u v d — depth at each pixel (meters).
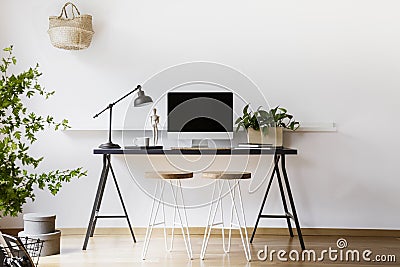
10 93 1.27
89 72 4.45
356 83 4.40
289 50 4.41
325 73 4.40
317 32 4.41
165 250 3.82
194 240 4.19
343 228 4.42
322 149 4.43
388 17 4.38
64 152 4.45
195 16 4.45
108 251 3.77
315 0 4.41
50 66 4.44
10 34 4.43
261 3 4.43
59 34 4.13
